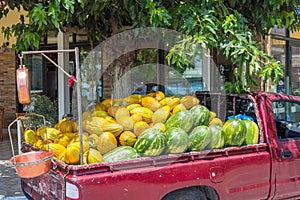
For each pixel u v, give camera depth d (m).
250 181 3.97
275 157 4.15
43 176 3.67
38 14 4.28
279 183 4.20
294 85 9.61
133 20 5.37
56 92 11.45
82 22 5.86
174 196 3.59
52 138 3.96
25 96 3.19
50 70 11.41
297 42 9.69
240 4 5.72
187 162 3.62
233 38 4.88
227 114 4.70
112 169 3.25
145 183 3.37
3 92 12.04
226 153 3.84
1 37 11.25
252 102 4.36
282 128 4.63
